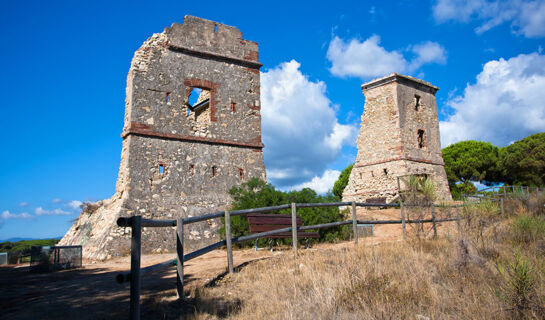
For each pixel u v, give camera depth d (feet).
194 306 16.29
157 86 54.24
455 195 107.04
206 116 62.34
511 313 14.49
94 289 21.15
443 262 22.63
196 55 58.85
